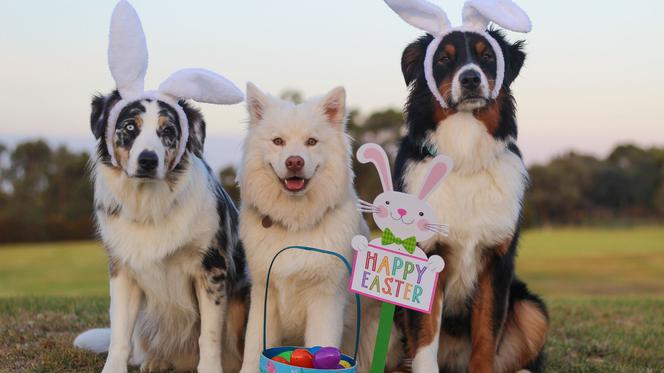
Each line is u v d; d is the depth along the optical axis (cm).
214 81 415
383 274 367
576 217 5625
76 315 624
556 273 2894
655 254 3591
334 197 415
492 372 429
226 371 464
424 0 429
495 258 423
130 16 410
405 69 448
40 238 4166
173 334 447
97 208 418
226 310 434
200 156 429
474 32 418
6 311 634
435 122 418
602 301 835
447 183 414
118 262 411
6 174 4331
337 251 410
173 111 403
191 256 416
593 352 541
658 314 727
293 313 421
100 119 410
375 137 4678
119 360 403
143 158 379
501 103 418
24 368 445
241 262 455
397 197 364
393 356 464
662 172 5800
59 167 4366
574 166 5697
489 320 426
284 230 411
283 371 337
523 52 443
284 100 438
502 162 421
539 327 452
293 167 393
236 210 476
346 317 440
